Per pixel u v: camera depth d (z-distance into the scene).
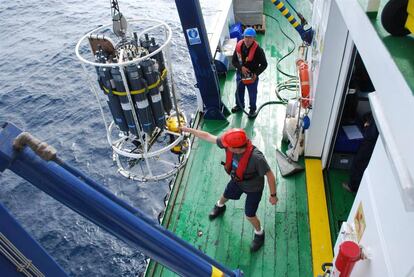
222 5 7.62
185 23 4.94
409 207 1.20
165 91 3.40
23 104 10.88
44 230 7.15
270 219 4.42
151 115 3.24
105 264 6.42
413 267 1.59
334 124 4.37
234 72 7.18
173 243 1.55
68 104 10.66
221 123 6.00
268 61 7.32
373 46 1.53
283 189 4.77
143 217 1.54
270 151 5.38
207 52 5.22
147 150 3.39
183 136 3.69
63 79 11.93
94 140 9.16
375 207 2.25
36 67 12.89
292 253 4.06
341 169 4.89
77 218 7.34
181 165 3.61
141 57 2.98
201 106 6.18
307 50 5.98
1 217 1.27
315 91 4.34
